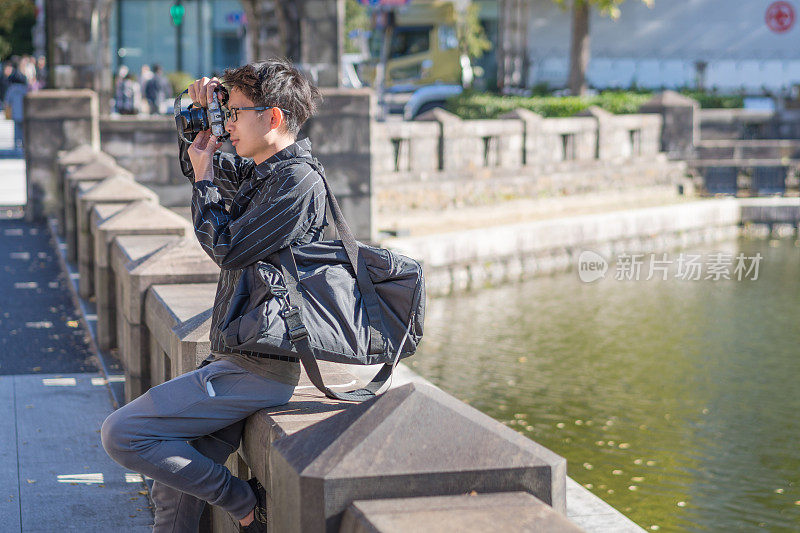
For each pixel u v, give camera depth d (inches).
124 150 620.7
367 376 284.4
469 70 1250.6
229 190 124.8
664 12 1186.0
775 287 608.7
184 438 113.6
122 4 1747.0
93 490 182.4
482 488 87.7
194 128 117.6
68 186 447.5
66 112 616.4
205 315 147.1
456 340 461.7
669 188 942.4
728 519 250.7
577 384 383.6
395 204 685.9
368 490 85.7
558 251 697.0
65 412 233.3
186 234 286.5
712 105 1082.7
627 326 494.3
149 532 163.5
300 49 604.1
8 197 746.2
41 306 371.2
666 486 275.3
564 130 833.5
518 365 413.7
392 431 89.3
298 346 107.3
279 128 114.1
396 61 1252.5
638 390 375.6
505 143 786.2
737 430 326.6
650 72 1194.6
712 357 427.2
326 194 114.7
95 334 309.3
